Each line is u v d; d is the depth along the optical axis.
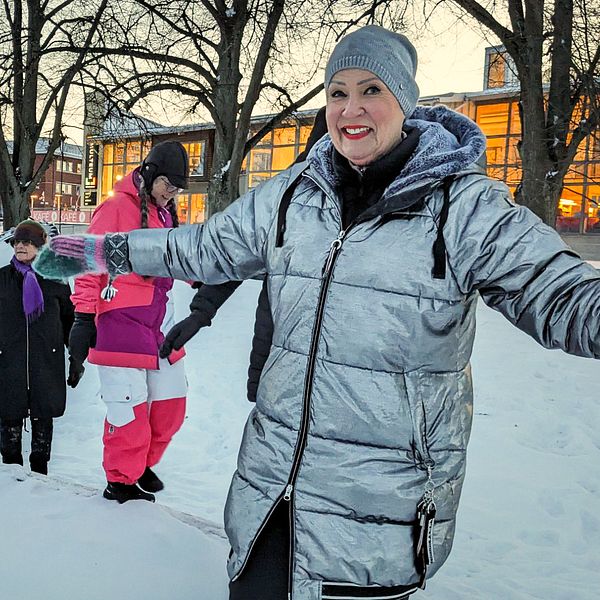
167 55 17.23
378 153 1.79
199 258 2.04
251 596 1.75
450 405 1.74
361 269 1.70
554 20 13.12
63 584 2.30
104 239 2.12
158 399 3.56
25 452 5.42
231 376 7.71
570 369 7.67
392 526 1.68
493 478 5.07
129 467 3.22
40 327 4.48
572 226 27.16
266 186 2.01
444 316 1.69
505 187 1.76
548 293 1.59
